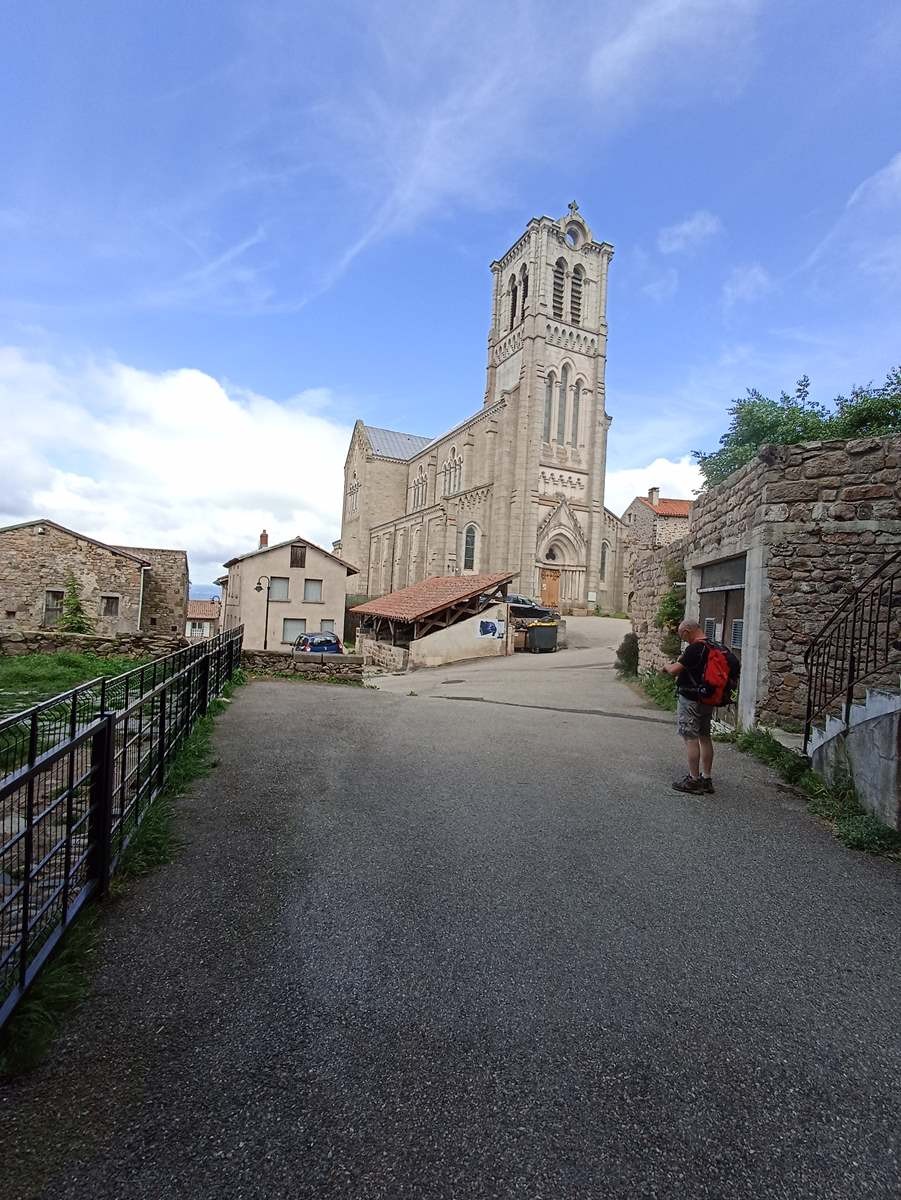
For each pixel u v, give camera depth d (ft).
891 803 16.07
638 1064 8.25
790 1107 7.63
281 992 9.48
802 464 27.58
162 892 12.53
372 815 17.03
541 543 148.46
